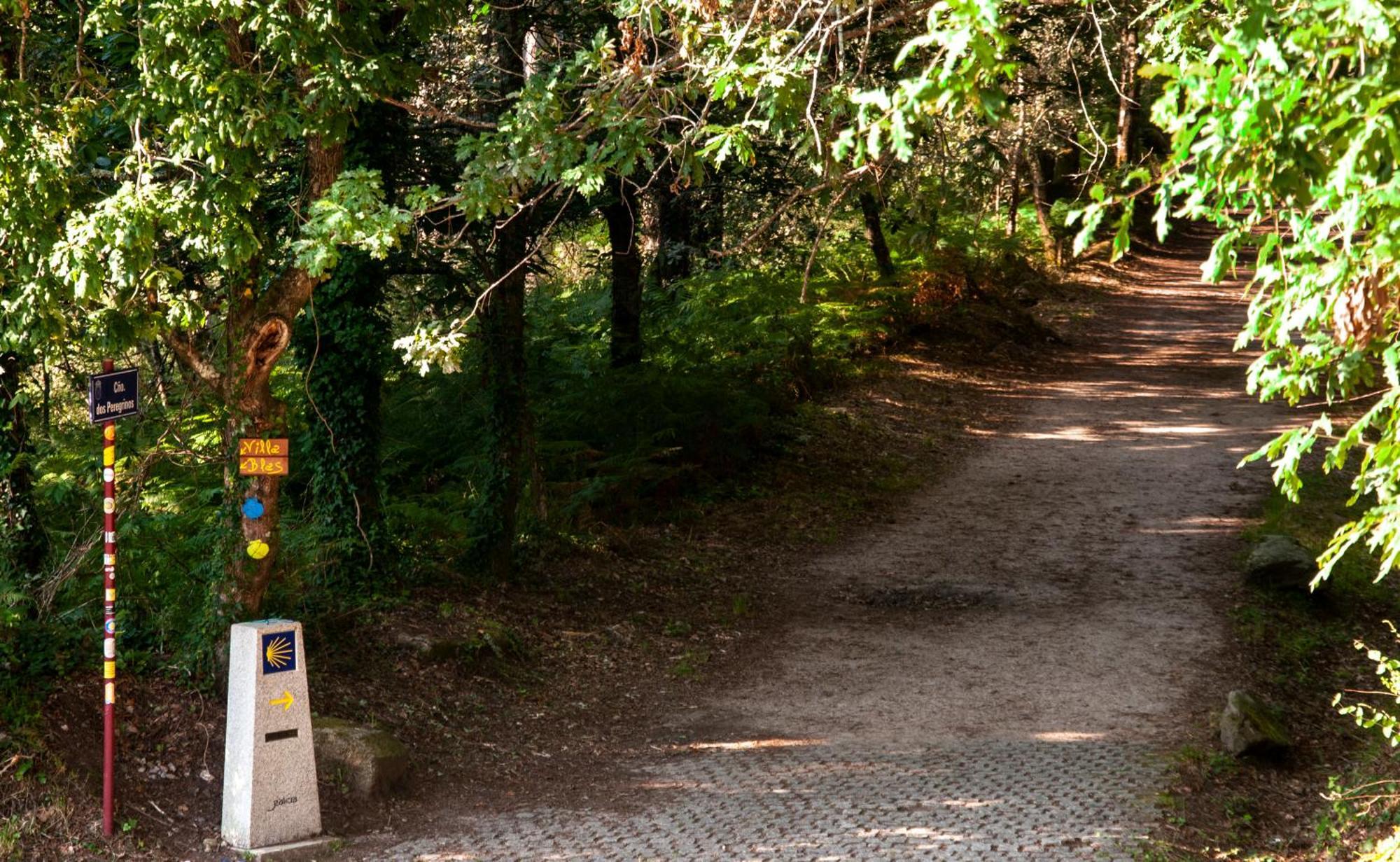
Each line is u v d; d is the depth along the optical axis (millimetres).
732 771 8703
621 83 7203
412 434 16516
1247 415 21672
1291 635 12109
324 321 11164
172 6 7652
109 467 7250
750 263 18766
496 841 7430
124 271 7590
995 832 7281
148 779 7668
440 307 13078
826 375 22859
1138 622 12445
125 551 9430
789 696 10555
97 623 8914
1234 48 2965
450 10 10086
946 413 22172
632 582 13672
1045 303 32406
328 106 8078
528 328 17891
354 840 7461
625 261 17859
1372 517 3592
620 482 15711
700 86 7258
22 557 9203
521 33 13438
